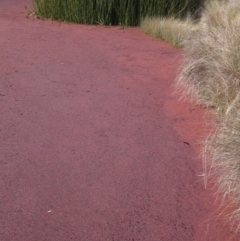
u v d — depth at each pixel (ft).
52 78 27.27
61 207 15.30
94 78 27.71
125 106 23.68
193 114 23.00
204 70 23.80
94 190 16.24
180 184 16.80
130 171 17.52
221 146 16.53
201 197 16.06
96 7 43.62
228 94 20.70
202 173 17.52
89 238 13.92
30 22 43.01
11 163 17.85
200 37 26.22
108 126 21.25
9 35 37.14
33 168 17.53
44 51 32.94
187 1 43.93
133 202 15.67
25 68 28.86
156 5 43.73
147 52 34.37
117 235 14.07
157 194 16.16
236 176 15.11
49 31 39.58
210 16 33.22
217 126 19.31
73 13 43.88
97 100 24.27
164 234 14.20
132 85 26.89
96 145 19.40
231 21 27.78
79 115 22.30
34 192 16.06
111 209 15.28
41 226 14.39
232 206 15.42
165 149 19.33
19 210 15.11
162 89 26.40
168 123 21.93
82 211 15.14
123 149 19.17
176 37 36.96
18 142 19.49
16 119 21.63
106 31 41.11
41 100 23.94
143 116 22.59
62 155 18.51
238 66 21.74
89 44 35.86
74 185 16.49
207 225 14.62
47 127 20.92
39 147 19.11
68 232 14.16
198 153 19.04
